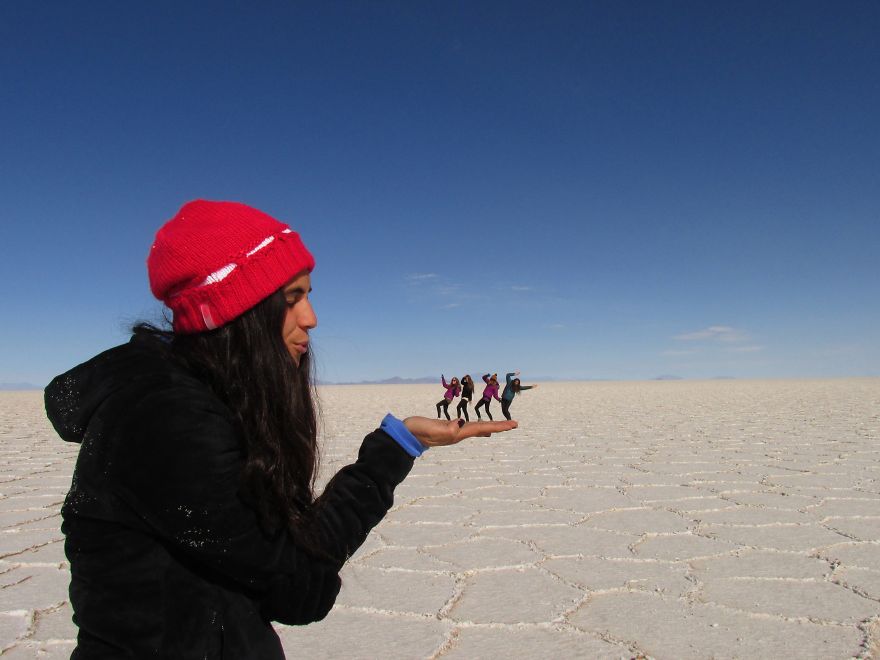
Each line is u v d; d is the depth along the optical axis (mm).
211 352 1218
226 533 1108
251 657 1193
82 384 1203
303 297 1334
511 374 15656
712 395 35031
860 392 34062
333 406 27078
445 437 1346
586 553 4637
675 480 7586
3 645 3180
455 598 3756
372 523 1289
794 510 5898
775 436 12305
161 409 1100
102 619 1131
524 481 7723
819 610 3469
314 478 1374
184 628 1143
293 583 1196
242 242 1212
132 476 1085
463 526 5520
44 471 9016
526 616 3451
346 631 3287
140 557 1138
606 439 12359
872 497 6445
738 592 3771
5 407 30062
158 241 1249
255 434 1185
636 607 3559
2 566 4504
